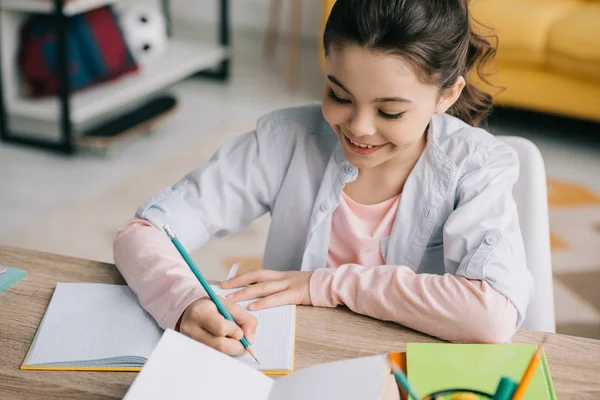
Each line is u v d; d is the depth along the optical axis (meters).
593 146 3.15
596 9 3.12
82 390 0.79
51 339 0.86
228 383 0.73
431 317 0.90
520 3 3.14
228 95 3.72
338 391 0.69
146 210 1.07
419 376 0.79
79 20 3.13
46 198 2.61
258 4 4.62
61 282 0.98
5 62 3.02
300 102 3.66
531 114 3.45
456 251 1.01
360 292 0.93
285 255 1.20
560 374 0.82
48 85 3.07
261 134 1.15
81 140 2.92
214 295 0.89
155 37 3.60
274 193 1.17
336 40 0.87
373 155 0.95
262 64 4.21
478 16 3.04
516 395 0.72
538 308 1.09
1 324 0.89
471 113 1.20
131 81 3.35
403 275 0.94
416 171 1.08
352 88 0.87
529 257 1.10
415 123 0.90
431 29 0.86
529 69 3.05
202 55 3.78
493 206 1.02
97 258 2.25
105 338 0.87
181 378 0.72
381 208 1.11
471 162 1.06
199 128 3.29
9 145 3.02
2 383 0.79
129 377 0.81
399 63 0.85
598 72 2.90
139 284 0.95
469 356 0.82
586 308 2.07
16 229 2.40
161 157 2.97
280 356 0.84
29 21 3.07
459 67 0.95
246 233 2.48
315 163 1.14
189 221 1.09
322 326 0.91
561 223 2.51
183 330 0.87
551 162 3.00
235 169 1.15
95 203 2.58
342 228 1.13
